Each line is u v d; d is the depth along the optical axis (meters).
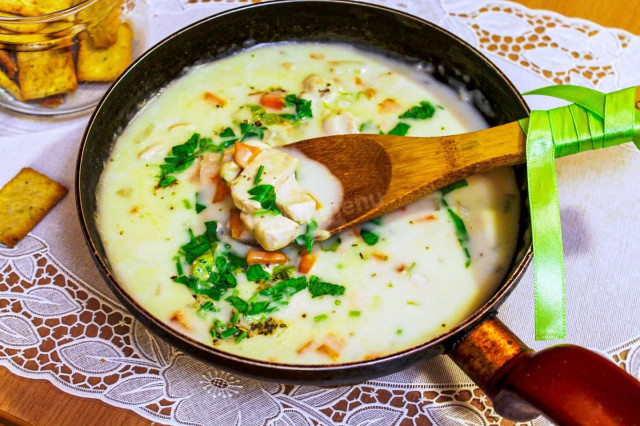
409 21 0.81
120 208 0.77
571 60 0.89
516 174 0.78
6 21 0.79
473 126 0.81
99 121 0.77
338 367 0.65
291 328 0.72
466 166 0.73
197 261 0.74
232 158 0.75
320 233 0.74
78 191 0.71
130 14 0.86
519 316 0.76
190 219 0.76
